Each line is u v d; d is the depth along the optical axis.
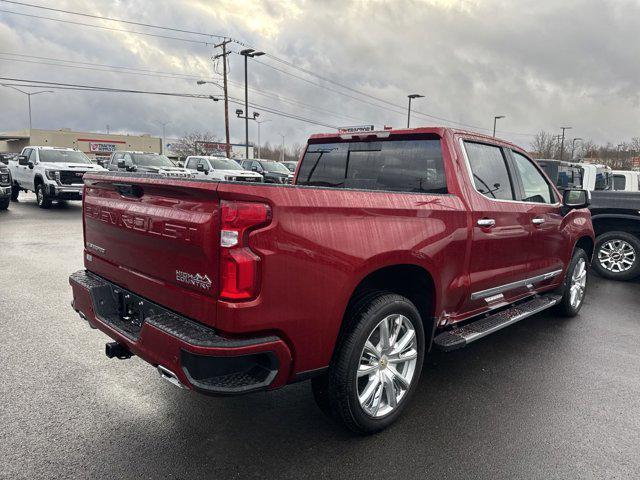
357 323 2.89
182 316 2.69
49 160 16.92
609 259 8.14
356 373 2.91
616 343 4.98
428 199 3.36
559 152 79.19
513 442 3.09
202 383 2.41
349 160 4.43
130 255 3.08
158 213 2.74
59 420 3.16
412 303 3.28
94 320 3.29
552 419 3.38
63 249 9.05
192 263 2.55
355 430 3.04
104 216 3.34
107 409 3.32
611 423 3.36
